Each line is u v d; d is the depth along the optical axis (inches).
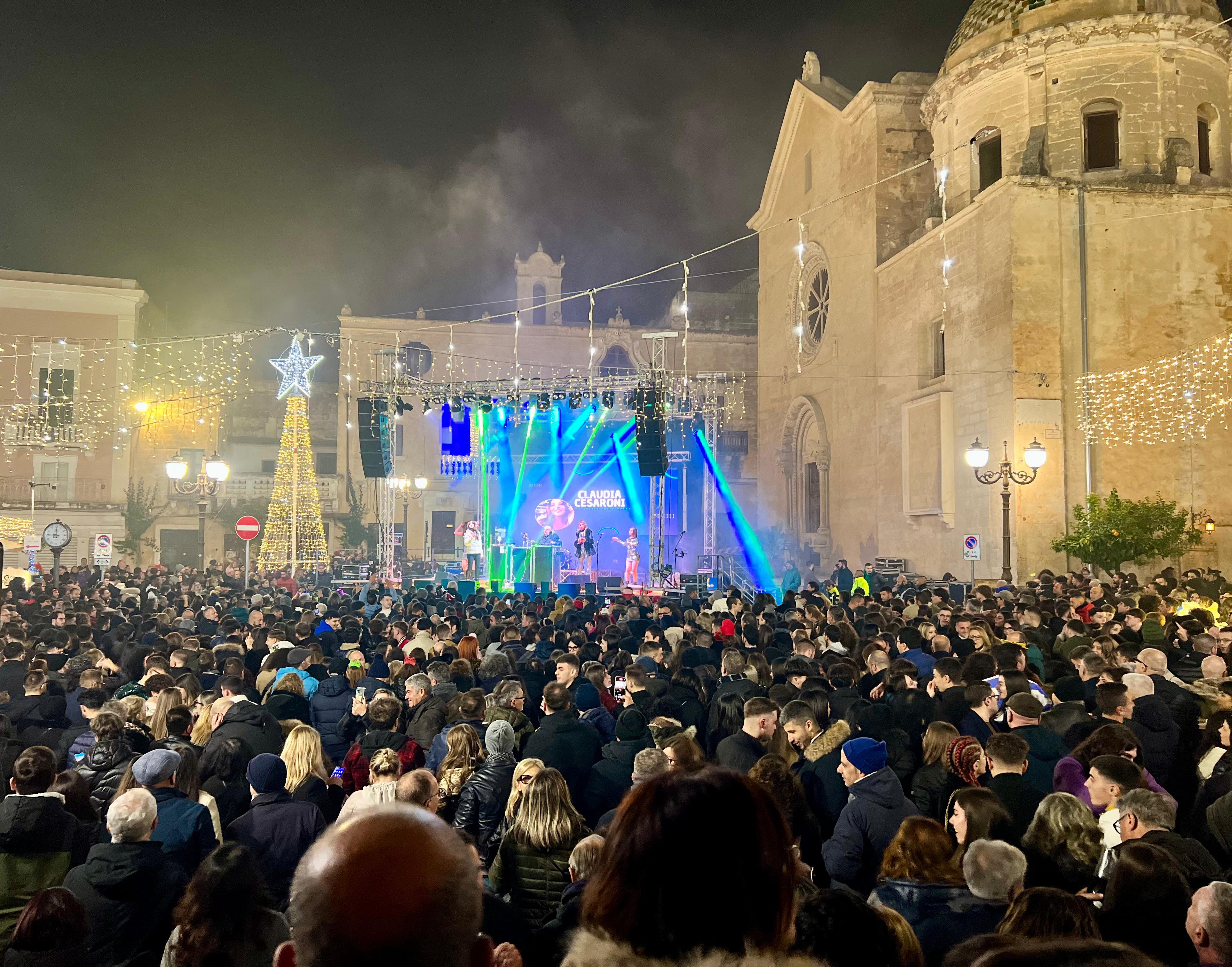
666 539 1398.9
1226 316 1008.9
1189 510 981.8
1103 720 272.7
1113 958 60.9
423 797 208.1
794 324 1675.7
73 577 1073.5
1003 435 994.7
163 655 428.5
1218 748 267.6
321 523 1396.4
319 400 2223.2
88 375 1701.5
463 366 2101.4
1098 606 628.7
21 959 150.7
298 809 216.5
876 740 228.2
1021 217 995.3
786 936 73.7
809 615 579.2
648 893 71.5
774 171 1738.4
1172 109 1064.2
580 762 275.0
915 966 133.0
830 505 1510.8
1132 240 1008.2
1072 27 1069.8
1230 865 211.3
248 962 144.5
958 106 1182.9
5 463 1669.5
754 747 256.7
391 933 52.5
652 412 1114.7
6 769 279.6
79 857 201.2
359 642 526.6
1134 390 991.6
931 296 1187.9
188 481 1804.9
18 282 1664.6
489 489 1681.8
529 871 195.3
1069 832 187.0
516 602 717.3
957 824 190.7
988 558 1011.3
